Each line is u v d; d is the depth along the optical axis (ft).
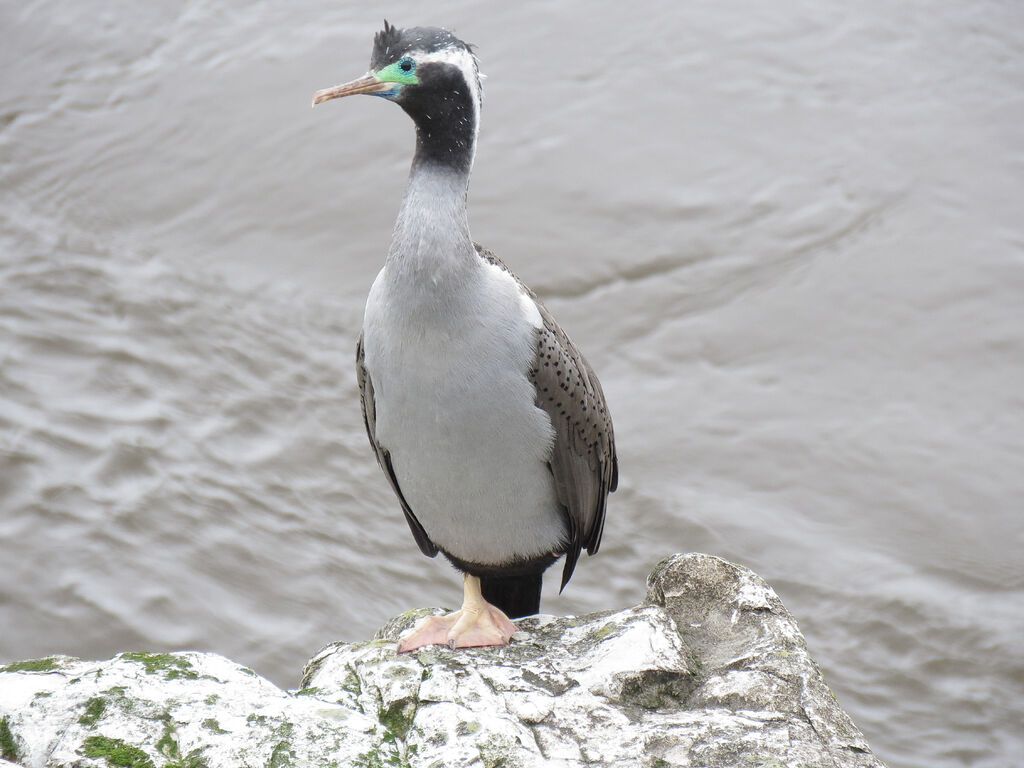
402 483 26.61
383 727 20.42
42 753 19.12
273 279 59.21
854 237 59.72
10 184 64.28
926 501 49.93
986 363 54.95
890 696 43.68
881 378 54.44
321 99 23.77
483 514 26.16
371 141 64.18
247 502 50.01
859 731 22.16
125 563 47.19
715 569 26.63
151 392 54.29
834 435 52.39
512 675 22.93
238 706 20.25
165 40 70.90
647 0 70.23
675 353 55.57
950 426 52.65
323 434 53.11
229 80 67.97
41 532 48.08
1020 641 45.06
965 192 61.41
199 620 45.29
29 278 59.11
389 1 71.26
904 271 58.23
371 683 22.66
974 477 50.88
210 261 60.29
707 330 56.24
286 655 44.39
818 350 55.47
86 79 69.31
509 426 24.80
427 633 25.66
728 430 52.65
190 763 18.97
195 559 47.57
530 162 62.13
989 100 65.98
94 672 20.97
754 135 63.72
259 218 61.77
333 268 59.41
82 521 48.47
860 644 45.16
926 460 51.52
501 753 20.44
